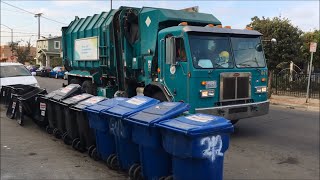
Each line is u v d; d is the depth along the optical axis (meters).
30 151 7.46
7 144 8.05
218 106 8.66
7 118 11.38
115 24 11.84
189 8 11.27
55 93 8.13
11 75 14.57
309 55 24.12
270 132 9.83
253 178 6.05
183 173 4.45
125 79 11.56
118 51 11.89
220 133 4.38
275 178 6.07
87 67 14.20
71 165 6.51
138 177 5.38
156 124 4.65
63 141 7.96
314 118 12.38
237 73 8.98
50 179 5.80
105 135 6.13
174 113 4.83
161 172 4.91
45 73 44.59
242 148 8.07
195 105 8.41
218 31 8.89
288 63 21.16
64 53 16.30
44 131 9.41
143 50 10.65
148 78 10.30
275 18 21.50
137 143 5.12
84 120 6.73
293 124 11.09
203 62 8.58
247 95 9.20
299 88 19.62
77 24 15.18
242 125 10.86
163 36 9.29
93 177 5.89
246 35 9.41
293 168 6.64
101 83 13.50
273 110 14.55
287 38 20.41
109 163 6.12
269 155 7.50
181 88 8.70
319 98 17.98
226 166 6.73
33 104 9.55
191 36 8.59
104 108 5.94
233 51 9.11
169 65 9.06
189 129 4.20
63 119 7.78
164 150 4.80
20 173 6.09
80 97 7.21
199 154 4.25
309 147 8.18
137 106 5.50
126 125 5.30
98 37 12.98
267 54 20.70
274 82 20.33
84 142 7.02
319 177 6.12
